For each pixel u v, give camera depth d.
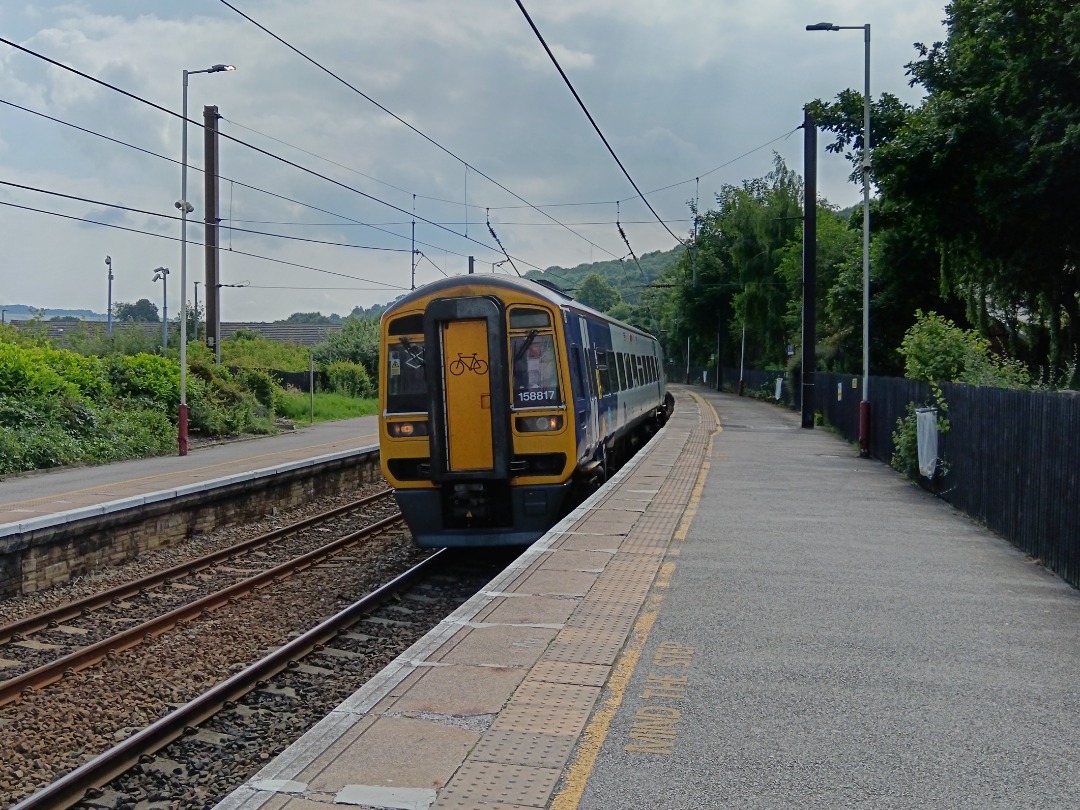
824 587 8.58
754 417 35.84
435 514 12.40
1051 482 9.45
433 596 11.55
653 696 5.82
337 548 14.61
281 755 4.92
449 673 6.17
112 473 20.08
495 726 5.31
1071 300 23.11
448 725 5.32
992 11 21.55
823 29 21.11
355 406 40.03
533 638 6.93
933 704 5.74
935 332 18.05
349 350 48.31
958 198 23.39
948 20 24.38
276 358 44.69
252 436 29.23
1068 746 5.14
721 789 4.59
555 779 4.67
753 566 9.40
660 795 4.52
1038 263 22.38
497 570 12.80
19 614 11.09
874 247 31.88
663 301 96.62
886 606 7.95
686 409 41.81
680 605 7.90
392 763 4.82
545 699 5.73
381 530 16.33
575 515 12.18
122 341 38.47
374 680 6.02
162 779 6.52
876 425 20.38
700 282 70.19
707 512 12.62
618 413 17.94
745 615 7.62
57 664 8.59
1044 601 8.18
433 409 12.04
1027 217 21.27
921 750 5.07
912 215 24.88
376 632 10.01
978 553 10.20
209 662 9.05
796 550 10.21
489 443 12.04
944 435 14.02
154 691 8.25
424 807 4.35
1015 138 21.38
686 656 6.58
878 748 5.09
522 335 12.24
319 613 10.91
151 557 14.19
